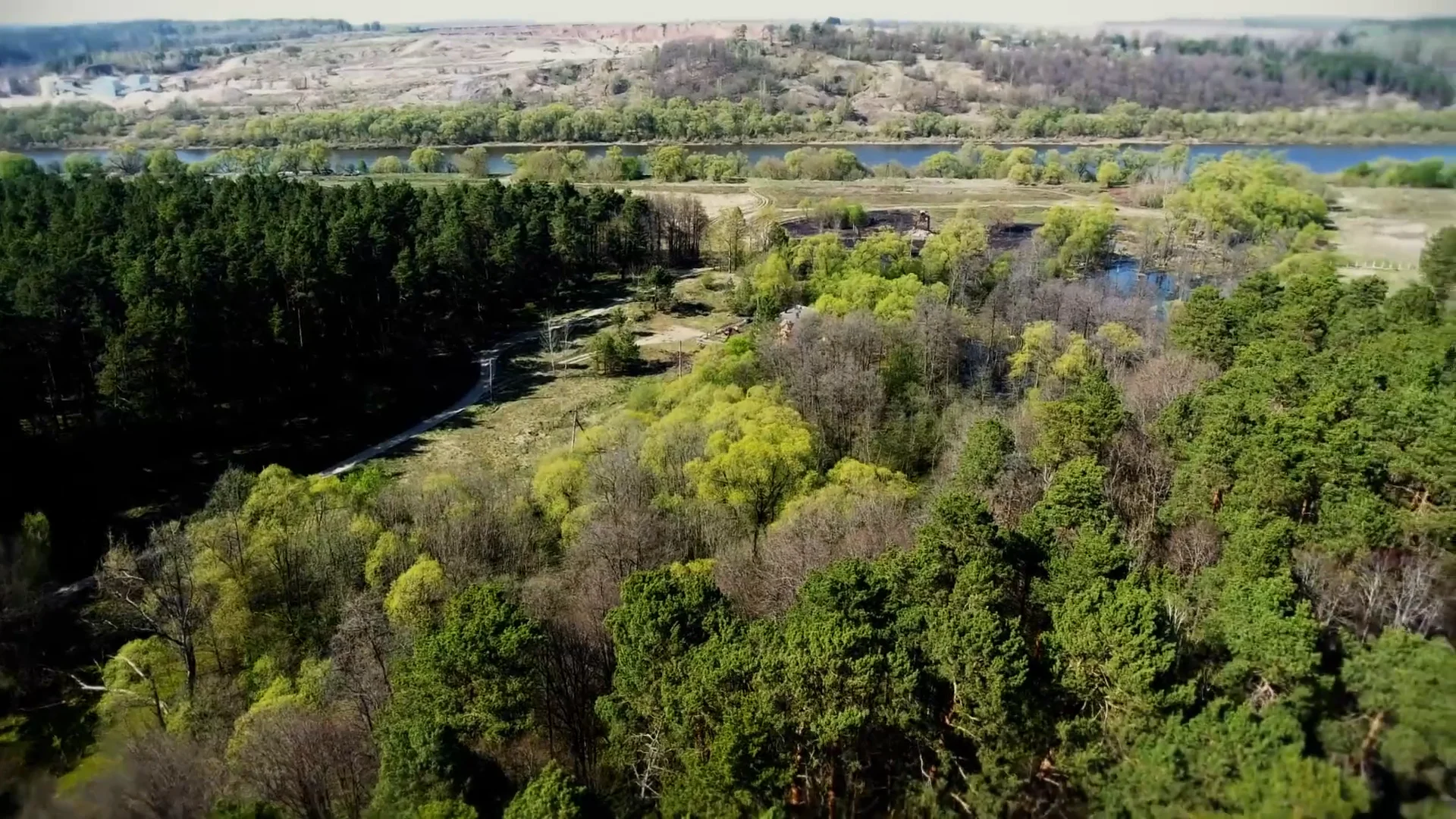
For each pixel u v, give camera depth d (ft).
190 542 239.09
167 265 363.15
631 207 609.42
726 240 614.34
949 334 376.07
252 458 359.05
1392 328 288.92
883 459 303.68
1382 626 169.07
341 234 422.00
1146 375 316.81
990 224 617.21
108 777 181.16
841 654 143.84
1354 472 197.16
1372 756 135.54
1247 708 136.77
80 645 245.65
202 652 220.43
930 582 172.14
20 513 286.87
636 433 309.83
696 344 490.90
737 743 137.59
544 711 172.86
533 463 355.15
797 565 203.92
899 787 153.17
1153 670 141.08
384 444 383.65
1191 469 219.00
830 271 504.02
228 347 362.33
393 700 172.24
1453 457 198.49
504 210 552.41
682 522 241.55
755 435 261.44
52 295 333.62
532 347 493.77
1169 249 528.63
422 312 466.29
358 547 239.09
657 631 159.43
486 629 162.50
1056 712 151.74
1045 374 346.54
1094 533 177.58
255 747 165.68
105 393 322.75
